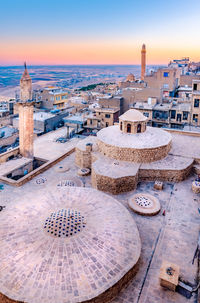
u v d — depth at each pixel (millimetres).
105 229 17203
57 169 33875
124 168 28141
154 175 28391
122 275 14508
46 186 29906
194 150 32969
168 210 23578
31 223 17625
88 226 17266
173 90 75188
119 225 17906
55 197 21234
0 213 19344
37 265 14383
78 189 22906
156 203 23953
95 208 19625
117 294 14852
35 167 42062
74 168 34719
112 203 20625
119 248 16031
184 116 56375
